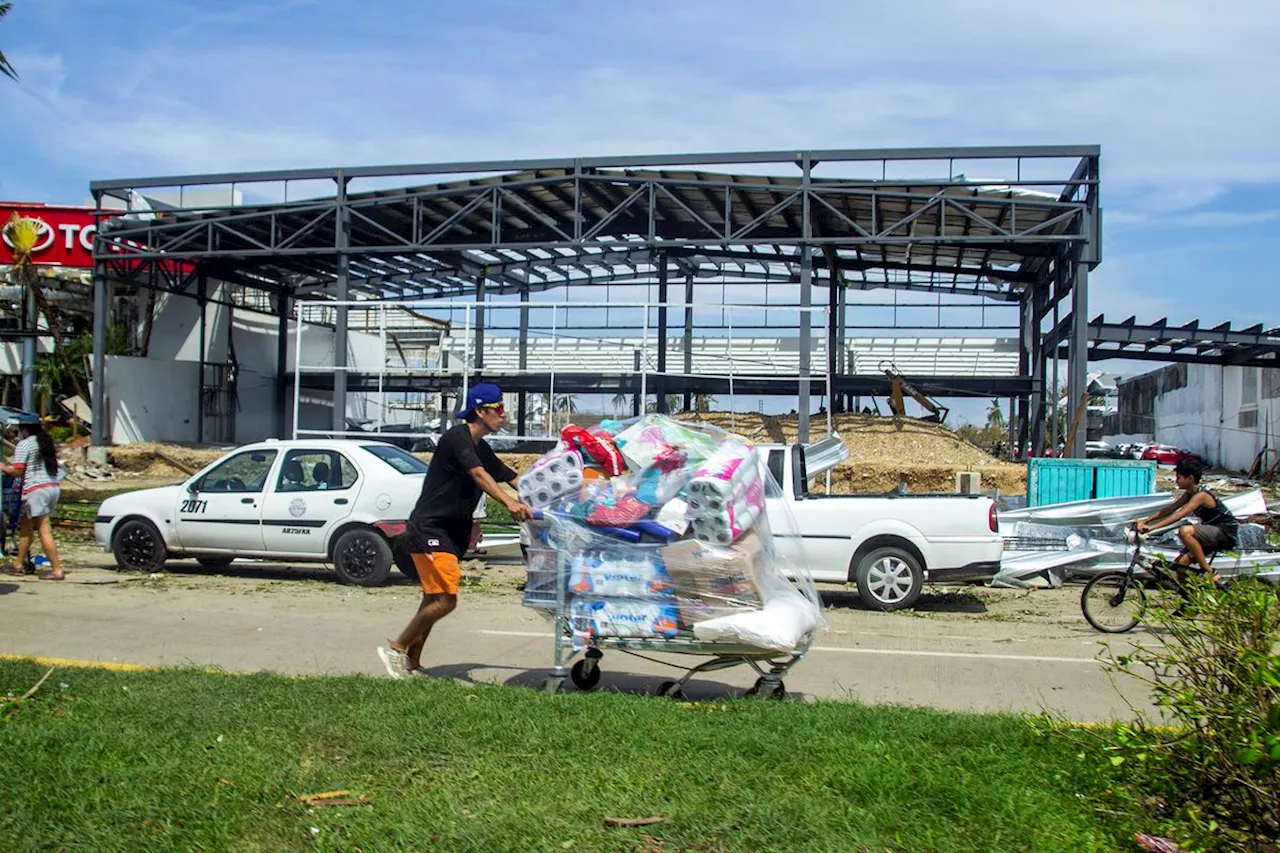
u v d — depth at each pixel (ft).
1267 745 12.94
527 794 14.75
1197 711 14.70
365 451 43.47
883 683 26.03
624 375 108.47
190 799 14.34
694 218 86.69
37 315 123.44
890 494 40.65
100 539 45.34
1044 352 108.27
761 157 84.38
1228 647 14.73
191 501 43.93
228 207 99.91
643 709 19.52
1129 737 15.43
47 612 34.96
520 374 108.99
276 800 14.48
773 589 22.53
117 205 124.88
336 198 94.89
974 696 24.58
